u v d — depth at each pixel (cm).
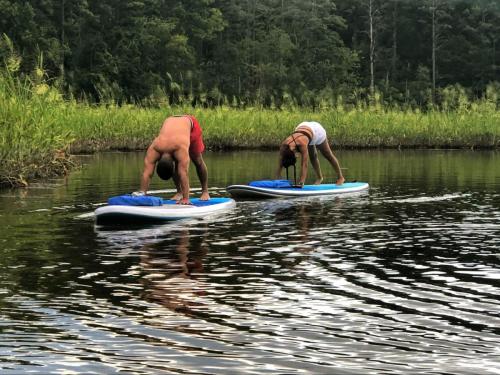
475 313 552
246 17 8188
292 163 1441
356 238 886
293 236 898
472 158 2605
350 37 9512
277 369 439
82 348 472
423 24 9288
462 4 9531
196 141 1167
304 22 8269
